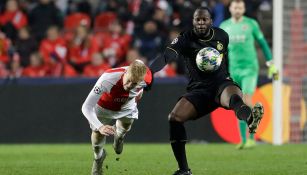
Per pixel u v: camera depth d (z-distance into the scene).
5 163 33.34
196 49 25.00
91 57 60.38
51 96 51.62
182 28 62.09
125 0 67.31
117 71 23.38
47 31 64.06
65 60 60.09
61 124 51.62
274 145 48.25
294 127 53.44
